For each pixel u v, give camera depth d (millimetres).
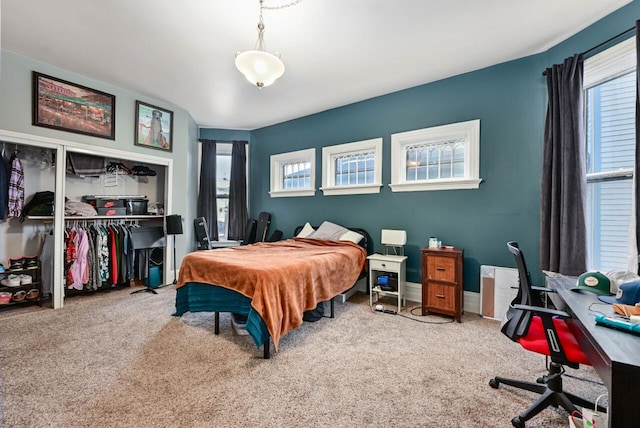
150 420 1429
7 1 2051
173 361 2006
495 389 1714
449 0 2047
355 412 1507
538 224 2783
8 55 2756
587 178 2383
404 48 2684
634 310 1194
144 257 4141
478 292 3082
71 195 3680
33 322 2688
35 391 1644
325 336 2455
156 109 4012
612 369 870
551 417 1481
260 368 1931
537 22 2305
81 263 3344
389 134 3707
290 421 1437
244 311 2139
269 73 2102
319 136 4426
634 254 1911
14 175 2998
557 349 1332
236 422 1424
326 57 2836
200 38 2521
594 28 2291
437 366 1971
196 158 5059
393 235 3379
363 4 2086
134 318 2814
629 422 848
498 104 2984
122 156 3650
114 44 2631
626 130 2186
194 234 4910
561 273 2338
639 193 1860
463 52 2760
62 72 3111
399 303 3082
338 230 3832
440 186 3311
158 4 2084
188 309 2652
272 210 5023
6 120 2750
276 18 2242
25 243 3305
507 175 2939
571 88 2336
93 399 1581
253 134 5316
